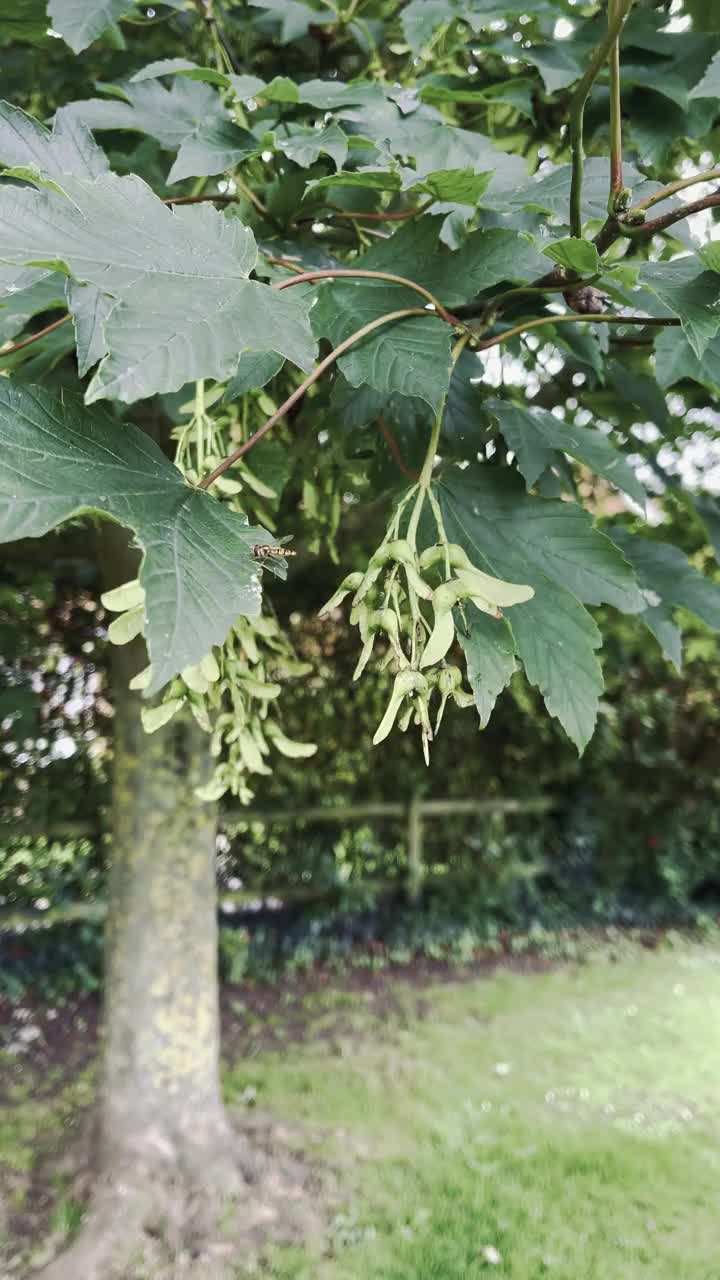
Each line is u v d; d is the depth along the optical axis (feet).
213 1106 10.85
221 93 5.12
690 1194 10.81
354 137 4.27
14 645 17.11
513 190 4.72
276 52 7.25
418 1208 10.39
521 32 6.49
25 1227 9.88
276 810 19.25
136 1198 9.90
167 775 10.51
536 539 4.03
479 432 4.89
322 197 5.00
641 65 5.70
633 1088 13.58
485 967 19.19
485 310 3.94
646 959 19.81
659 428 6.81
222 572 2.51
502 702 20.83
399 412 4.86
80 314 2.65
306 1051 14.79
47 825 17.16
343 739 19.72
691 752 22.89
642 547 5.49
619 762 22.59
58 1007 16.39
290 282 3.45
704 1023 16.15
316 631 19.02
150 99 5.00
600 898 21.95
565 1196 10.73
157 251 2.72
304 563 11.59
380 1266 9.40
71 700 17.70
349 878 20.03
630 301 3.85
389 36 7.37
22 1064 14.20
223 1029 15.61
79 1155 10.81
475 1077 13.89
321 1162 11.27
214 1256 9.49
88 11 4.78
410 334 3.55
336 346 3.73
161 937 10.53
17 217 2.60
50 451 2.67
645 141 5.76
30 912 16.84
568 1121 12.54
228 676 4.33
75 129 3.61
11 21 5.85
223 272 2.77
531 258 3.89
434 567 3.45
